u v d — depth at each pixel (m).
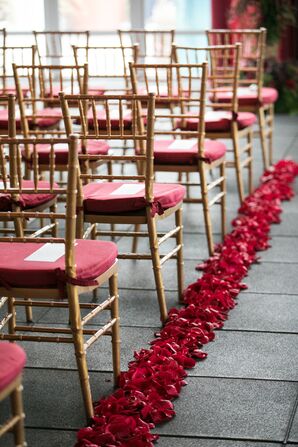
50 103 6.57
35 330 3.21
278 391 3.30
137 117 4.63
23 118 4.62
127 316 4.09
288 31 10.29
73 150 2.81
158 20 11.23
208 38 6.49
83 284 2.93
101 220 3.79
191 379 3.41
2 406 3.20
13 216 3.06
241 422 3.07
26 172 4.86
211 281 4.31
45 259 3.02
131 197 3.76
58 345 3.79
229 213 5.82
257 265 4.79
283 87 9.88
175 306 4.20
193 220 5.69
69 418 3.13
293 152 7.75
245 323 3.96
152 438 2.94
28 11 11.48
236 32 6.39
